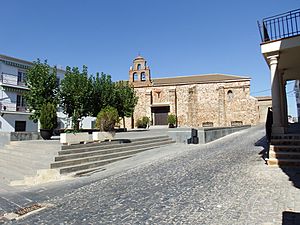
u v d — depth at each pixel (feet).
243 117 116.37
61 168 27.71
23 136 49.29
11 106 97.81
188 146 47.47
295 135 27.07
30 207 17.71
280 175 20.72
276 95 29.19
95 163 31.63
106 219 14.19
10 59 97.96
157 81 139.54
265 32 30.14
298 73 40.98
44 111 50.98
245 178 20.51
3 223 14.87
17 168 30.58
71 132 37.50
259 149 35.55
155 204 16.03
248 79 116.88
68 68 75.66
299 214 12.95
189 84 126.41
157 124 129.29
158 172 25.58
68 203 17.87
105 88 86.94
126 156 37.58
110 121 41.39
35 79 64.90
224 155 32.71
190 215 13.80
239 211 13.87
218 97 121.19
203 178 21.56
